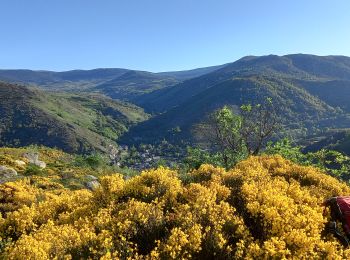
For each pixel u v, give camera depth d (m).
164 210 8.50
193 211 7.59
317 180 11.48
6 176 22.95
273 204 7.93
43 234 7.57
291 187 9.41
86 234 6.95
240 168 12.74
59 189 19.19
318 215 7.65
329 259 6.58
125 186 9.80
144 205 8.08
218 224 7.04
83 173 28.69
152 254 6.09
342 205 8.13
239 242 6.91
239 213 8.22
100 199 9.81
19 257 6.62
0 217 9.65
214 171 11.43
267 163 13.05
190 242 6.53
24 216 9.51
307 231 7.18
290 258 6.15
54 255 6.64
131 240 7.07
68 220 9.10
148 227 7.32
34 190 14.95
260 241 7.00
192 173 11.62
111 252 6.43
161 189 9.56
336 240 7.48
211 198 8.44
